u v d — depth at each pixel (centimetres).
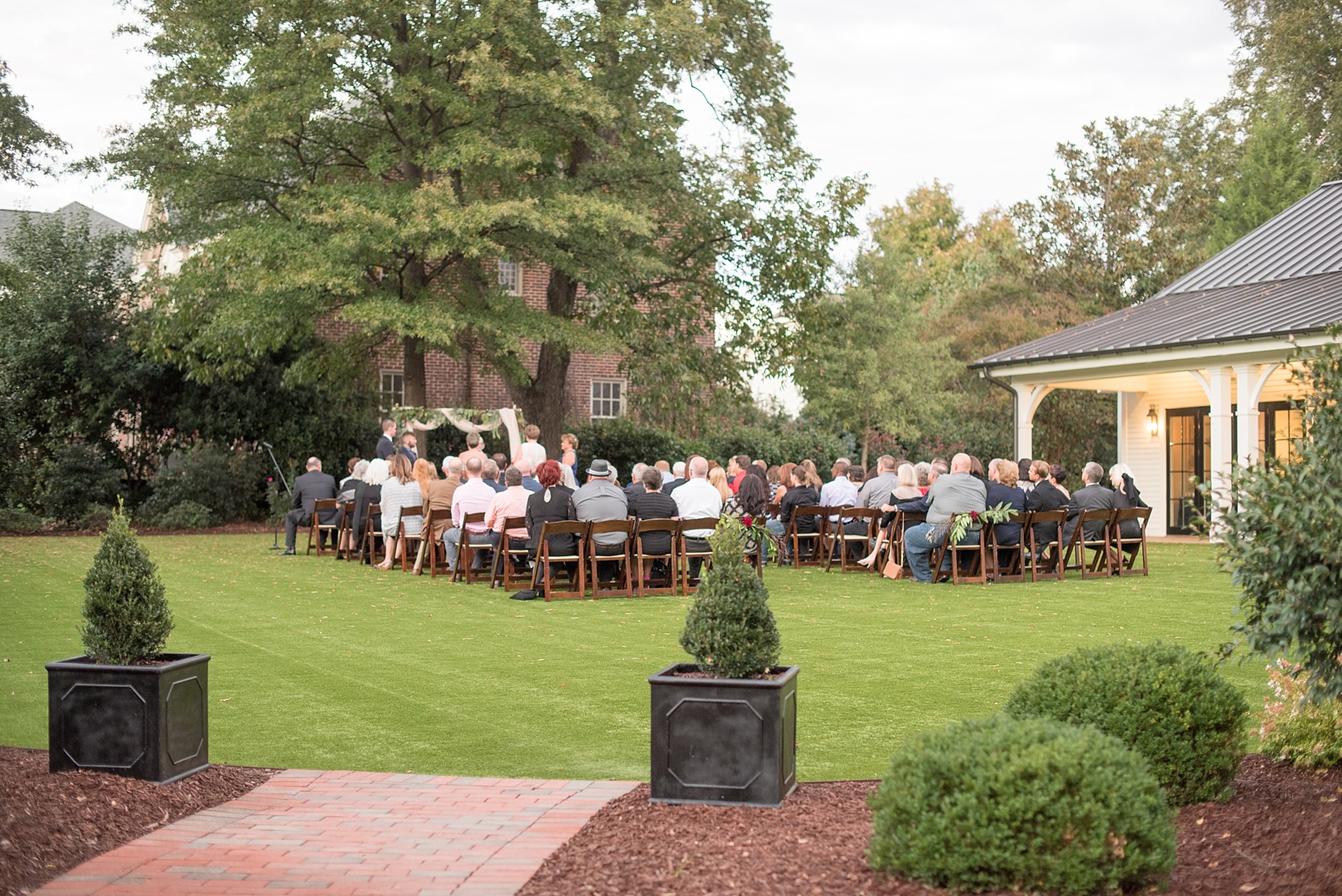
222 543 1853
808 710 624
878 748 548
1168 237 3184
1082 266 3234
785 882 353
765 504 1362
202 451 2258
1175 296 2278
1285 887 346
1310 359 473
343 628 934
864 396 2988
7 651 820
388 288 1962
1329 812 414
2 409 2162
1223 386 1786
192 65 1959
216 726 602
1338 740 477
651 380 2389
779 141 2241
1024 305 3288
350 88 1892
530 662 779
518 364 2064
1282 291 1978
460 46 1889
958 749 355
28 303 2177
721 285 2302
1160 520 2202
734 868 365
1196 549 1783
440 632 916
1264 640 439
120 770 480
